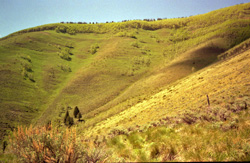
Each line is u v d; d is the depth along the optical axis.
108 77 151.75
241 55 51.81
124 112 54.38
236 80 28.86
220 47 148.50
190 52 156.00
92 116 82.00
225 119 7.41
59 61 191.62
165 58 182.00
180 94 41.75
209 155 3.61
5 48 184.38
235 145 3.83
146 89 96.25
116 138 6.18
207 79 42.09
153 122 10.27
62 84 146.75
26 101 110.31
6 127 74.50
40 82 140.00
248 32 160.38
